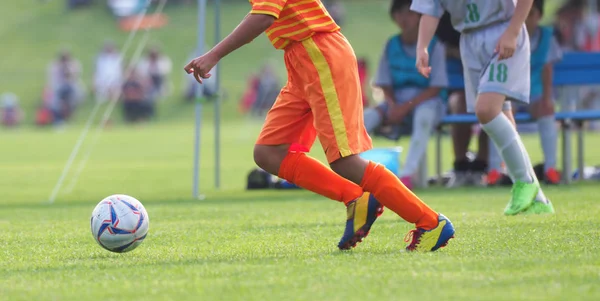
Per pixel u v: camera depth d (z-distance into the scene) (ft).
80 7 549.13
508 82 71.87
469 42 74.54
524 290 38.96
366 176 52.16
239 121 398.01
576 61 118.01
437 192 102.47
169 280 44.01
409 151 106.63
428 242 52.24
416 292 39.06
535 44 107.04
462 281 41.34
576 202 83.56
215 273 45.65
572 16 247.50
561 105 120.57
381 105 109.60
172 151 222.89
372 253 52.16
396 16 108.68
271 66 408.67
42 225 76.48
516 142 73.41
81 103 418.72
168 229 70.38
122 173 155.63
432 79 107.04
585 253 49.49
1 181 142.51
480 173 113.91
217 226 71.82
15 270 49.52
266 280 42.98
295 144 54.65
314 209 85.71
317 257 50.72
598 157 165.27
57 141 279.08
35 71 466.29
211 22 524.11
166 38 509.76
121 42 507.30
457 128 114.01
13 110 395.34
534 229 62.28
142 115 396.98
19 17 536.42
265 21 49.88
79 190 123.85
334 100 51.39
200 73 49.62
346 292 39.52
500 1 72.33
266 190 115.03
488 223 67.41
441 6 72.79
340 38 52.39
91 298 39.99
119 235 54.13
